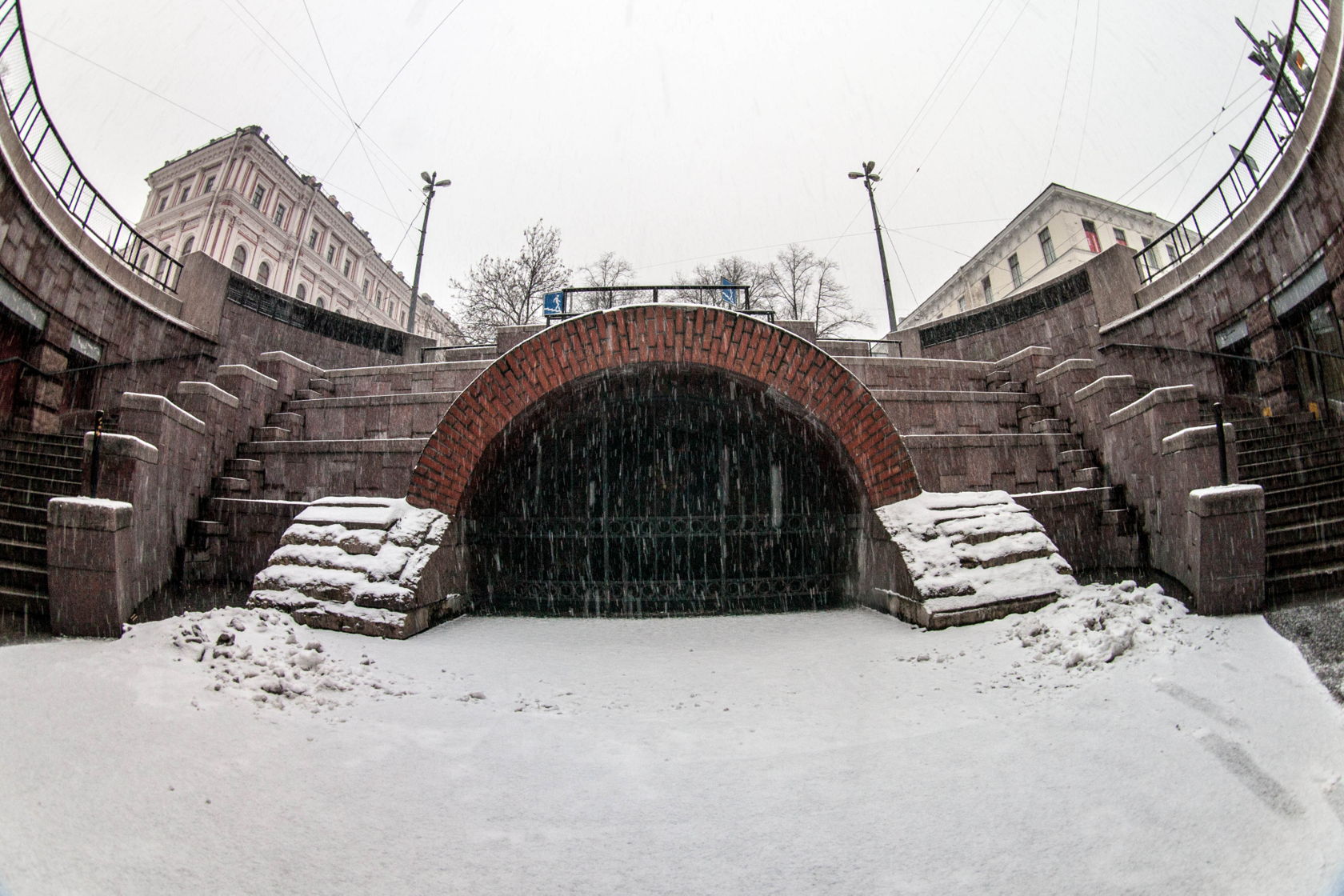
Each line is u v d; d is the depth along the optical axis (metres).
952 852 2.13
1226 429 5.75
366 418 9.47
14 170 8.71
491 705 3.90
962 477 8.14
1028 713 3.42
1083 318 13.41
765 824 2.38
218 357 12.97
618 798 2.61
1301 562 5.22
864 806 2.49
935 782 2.67
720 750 3.13
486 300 30.12
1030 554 5.99
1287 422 8.15
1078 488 7.61
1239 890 1.84
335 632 5.43
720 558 7.71
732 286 8.40
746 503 8.31
